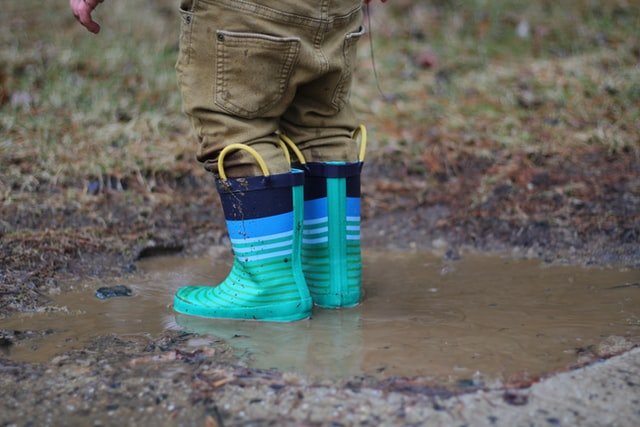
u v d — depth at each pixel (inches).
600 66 190.9
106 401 72.5
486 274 116.2
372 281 113.5
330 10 91.5
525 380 75.1
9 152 146.2
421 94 184.1
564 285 109.7
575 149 156.7
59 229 125.2
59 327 92.7
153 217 134.6
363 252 129.4
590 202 137.9
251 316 94.3
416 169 154.2
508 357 81.2
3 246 116.3
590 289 107.4
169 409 70.8
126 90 178.4
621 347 83.9
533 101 176.9
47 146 149.9
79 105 169.5
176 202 140.6
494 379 75.5
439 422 67.8
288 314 93.7
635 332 89.1
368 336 88.4
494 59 201.5
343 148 98.2
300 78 91.7
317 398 71.9
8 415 70.4
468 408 69.9
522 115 172.1
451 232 135.3
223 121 91.1
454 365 79.0
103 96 173.0
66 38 200.5
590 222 131.8
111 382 76.0
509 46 207.9
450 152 158.7
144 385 75.2
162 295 106.4
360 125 103.7
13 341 87.7
